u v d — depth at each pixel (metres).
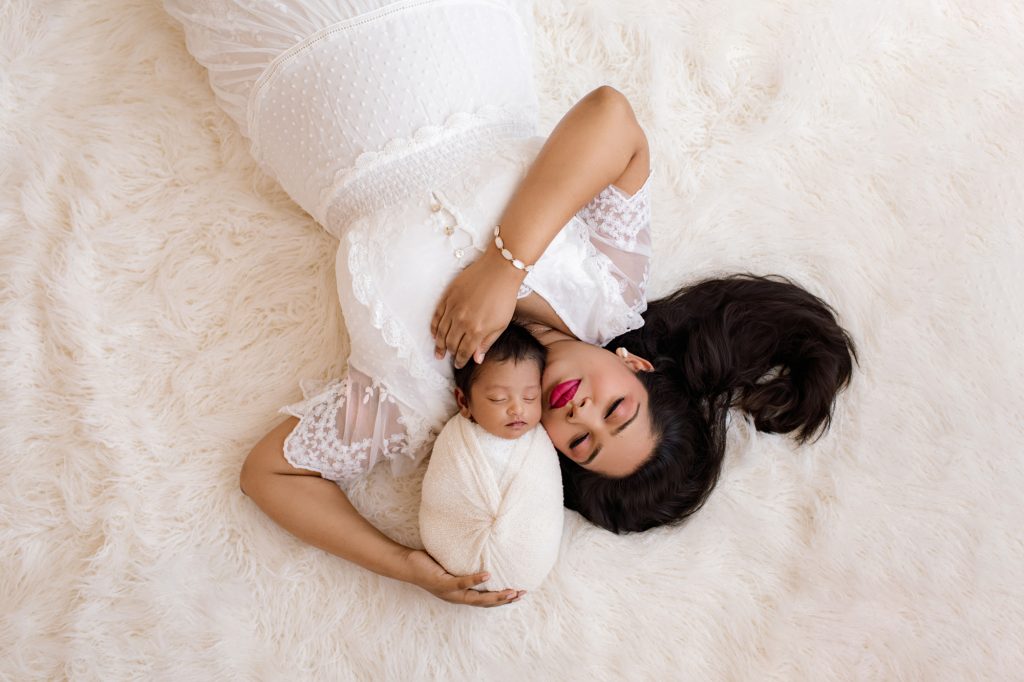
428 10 1.12
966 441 1.35
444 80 1.12
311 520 1.20
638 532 1.32
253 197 1.32
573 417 1.13
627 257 1.21
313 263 1.32
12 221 1.28
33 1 1.30
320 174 1.15
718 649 1.32
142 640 1.24
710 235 1.38
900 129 1.40
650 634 1.31
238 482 1.28
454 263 1.10
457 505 1.15
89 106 1.31
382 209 1.12
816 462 1.36
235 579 1.27
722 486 1.34
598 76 1.39
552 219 1.07
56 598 1.24
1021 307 1.37
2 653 1.22
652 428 1.20
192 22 1.20
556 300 1.16
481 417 1.11
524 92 1.22
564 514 1.33
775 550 1.33
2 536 1.24
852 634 1.31
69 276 1.26
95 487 1.26
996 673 1.31
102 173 1.29
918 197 1.39
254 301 1.31
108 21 1.32
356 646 1.27
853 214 1.39
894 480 1.34
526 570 1.16
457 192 1.10
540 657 1.29
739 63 1.40
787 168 1.40
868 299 1.38
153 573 1.25
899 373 1.37
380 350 1.13
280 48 1.12
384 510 1.30
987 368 1.36
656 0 1.39
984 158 1.39
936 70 1.41
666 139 1.37
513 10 1.24
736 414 1.36
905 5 1.41
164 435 1.28
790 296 1.32
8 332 1.25
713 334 1.30
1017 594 1.32
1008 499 1.33
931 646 1.31
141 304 1.29
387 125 1.11
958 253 1.38
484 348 1.09
